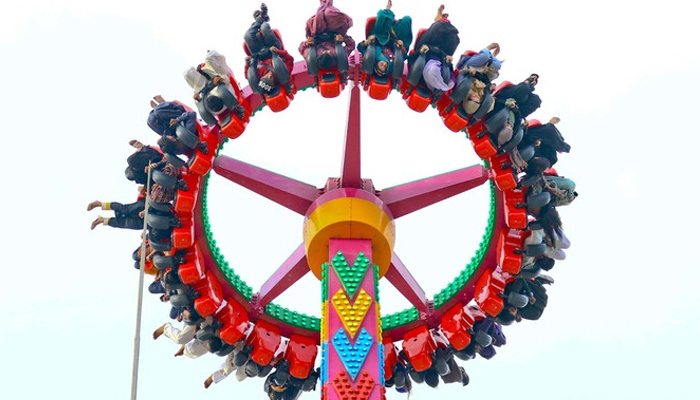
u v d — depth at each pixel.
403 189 26.73
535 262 26.58
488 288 26.81
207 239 26.38
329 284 24.88
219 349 27.03
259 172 26.38
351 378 23.58
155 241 25.19
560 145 25.34
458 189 26.47
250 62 24.47
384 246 25.94
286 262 27.58
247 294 27.30
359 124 25.62
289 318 27.69
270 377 27.86
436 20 24.61
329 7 24.45
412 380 28.22
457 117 24.58
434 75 24.00
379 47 24.42
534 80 24.86
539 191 25.42
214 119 24.47
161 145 24.25
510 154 25.00
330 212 25.72
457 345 27.03
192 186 24.89
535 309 27.58
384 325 27.84
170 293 26.36
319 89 24.52
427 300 27.80
